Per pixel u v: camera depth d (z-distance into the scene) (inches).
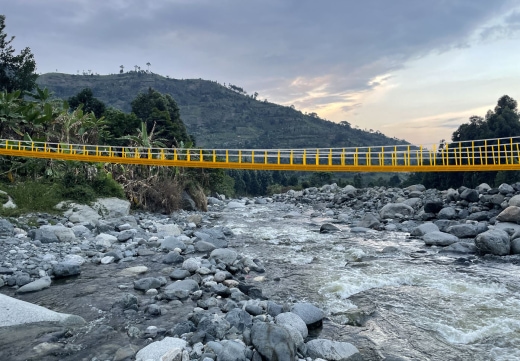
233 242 880.9
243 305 445.1
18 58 1999.3
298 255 744.3
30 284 505.0
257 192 3887.8
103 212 1091.9
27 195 975.6
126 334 374.9
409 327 409.7
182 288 494.3
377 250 788.0
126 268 610.5
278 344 310.8
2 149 1109.1
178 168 1529.3
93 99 2123.5
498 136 2620.6
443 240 810.8
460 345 371.6
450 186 2780.5
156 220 1184.2
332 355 333.7
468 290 528.1
